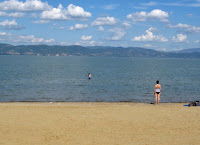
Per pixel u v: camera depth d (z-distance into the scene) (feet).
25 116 49.42
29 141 35.60
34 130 40.65
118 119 47.85
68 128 41.86
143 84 139.85
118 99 88.69
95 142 35.42
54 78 172.24
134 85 134.51
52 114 51.37
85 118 48.34
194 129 41.98
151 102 81.92
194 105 66.23
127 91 110.52
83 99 88.38
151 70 285.43
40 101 82.58
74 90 112.98
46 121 45.93
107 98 90.99
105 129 41.55
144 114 52.19
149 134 39.22
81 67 340.59
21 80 154.92
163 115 51.37
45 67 324.80
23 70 254.27
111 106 63.98
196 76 203.51
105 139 36.70
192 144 35.12
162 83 147.43
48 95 97.35
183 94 103.19
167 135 38.83
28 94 99.35
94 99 88.53
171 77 191.83
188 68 346.54
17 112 52.80
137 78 179.22
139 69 303.68
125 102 79.66
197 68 350.02
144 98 91.30
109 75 204.54
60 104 72.13
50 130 40.73
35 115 50.34
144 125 44.06
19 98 89.51
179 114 52.37
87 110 55.83
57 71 248.93
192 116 50.67
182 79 175.52
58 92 106.11
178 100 87.66
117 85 134.21
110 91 110.22
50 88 119.34
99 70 275.18
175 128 42.45
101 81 155.02
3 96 93.61
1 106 60.23
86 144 34.60
